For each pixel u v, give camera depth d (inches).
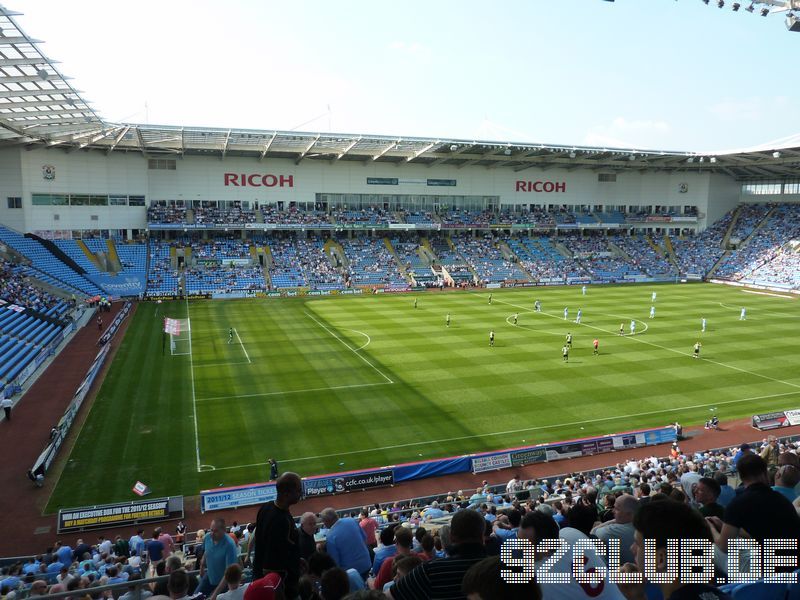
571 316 2706.7
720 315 2755.9
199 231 3767.2
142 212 3548.2
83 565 704.4
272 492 1059.3
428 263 3988.7
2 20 1370.6
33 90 1862.7
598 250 4448.8
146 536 957.2
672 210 4744.1
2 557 861.8
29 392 1592.0
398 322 2546.8
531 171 4456.2
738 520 229.1
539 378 1729.8
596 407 1509.6
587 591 195.2
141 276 3203.7
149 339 2192.4
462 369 1809.8
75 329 2341.3
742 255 4224.9
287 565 291.7
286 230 3983.8
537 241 4468.5
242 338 2219.5
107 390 1600.6
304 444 1275.8
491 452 1205.1
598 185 4626.0
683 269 4308.6
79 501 1035.9
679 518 170.7
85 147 3174.2
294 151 3649.1
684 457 1123.3
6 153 2913.4
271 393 1585.9
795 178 4424.2
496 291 3582.7
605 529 291.6
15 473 1135.0
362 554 420.5
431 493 1103.6
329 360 1905.8
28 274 2593.5
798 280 3617.1
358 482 1107.9
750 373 1806.1
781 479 327.6
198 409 1466.5
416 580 215.0
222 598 304.5
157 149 3430.1
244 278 3425.2
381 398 1552.7
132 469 1153.4
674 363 1899.6
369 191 4092.0
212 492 1028.5
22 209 2967.5
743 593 216.4
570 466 1222.3
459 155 3939.5
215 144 3420.3
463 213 4271.7
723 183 4712.1
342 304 3046.3
